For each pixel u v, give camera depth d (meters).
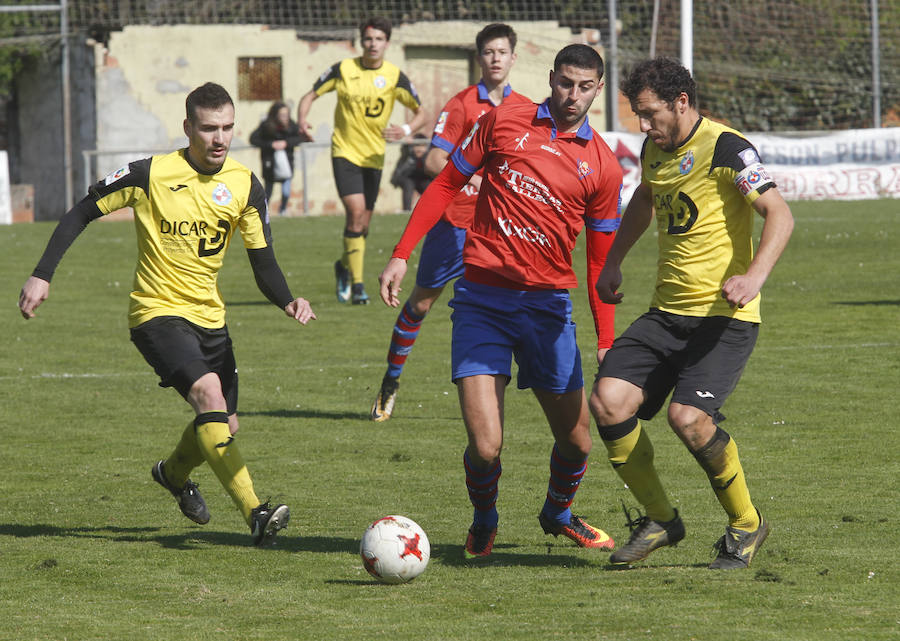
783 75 89.81
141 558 15.62
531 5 89.69
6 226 72.31
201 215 16.67
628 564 15.11
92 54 85.00
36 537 16.78
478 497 15.45
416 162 81.69
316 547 16.14
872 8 88.69
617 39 84.94
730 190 14.57
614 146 74.44
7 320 38.66
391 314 39.28
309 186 87.56
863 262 49.19
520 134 15.81
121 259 55.69
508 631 12.40
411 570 14.23
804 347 31.73
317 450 22.22
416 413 25.53
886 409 24.61
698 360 14.70
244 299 43.75
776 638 11.99
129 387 28.42
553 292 15.84
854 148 79.25
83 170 85.44
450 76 90.50
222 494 19.64
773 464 20.45
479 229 16.00
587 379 28.28
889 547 15.48
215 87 16.66
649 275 47.31
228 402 17.62
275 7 90.62
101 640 12.31
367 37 40.06
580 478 16.06
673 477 19.84
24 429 24.12
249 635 12.42
